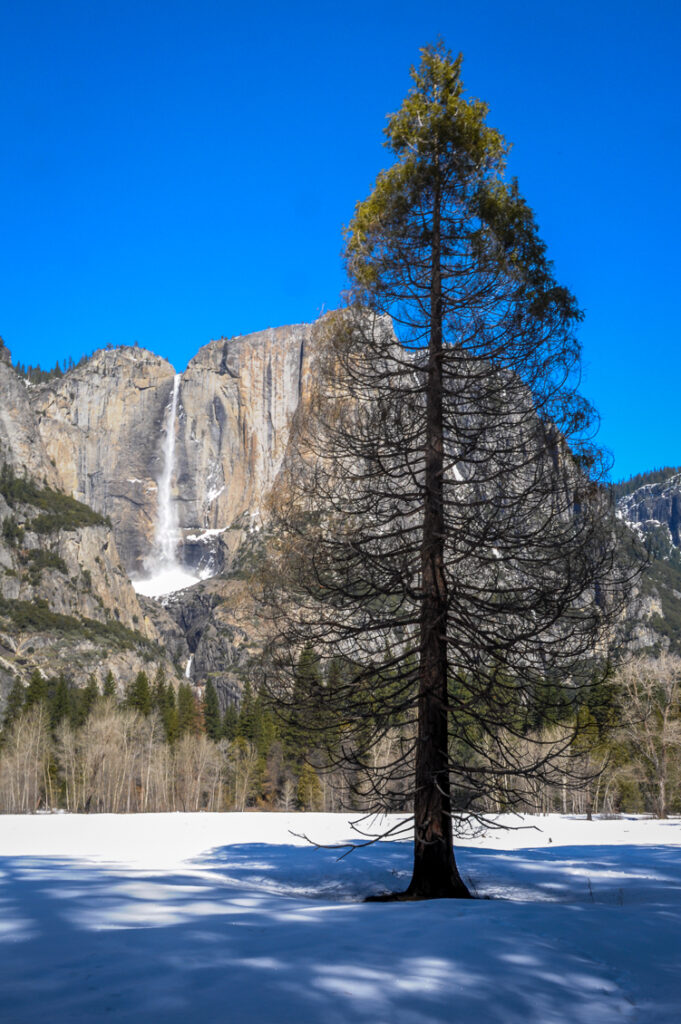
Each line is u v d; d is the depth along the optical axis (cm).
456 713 1474
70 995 499
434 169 1533
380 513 1402
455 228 1540
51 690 12725
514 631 1341
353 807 1452
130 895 939
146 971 556
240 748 9475
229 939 672
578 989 584
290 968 577
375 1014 491
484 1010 518
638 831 3519
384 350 1445
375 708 1377
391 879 1510
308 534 1423
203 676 19712
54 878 1116
